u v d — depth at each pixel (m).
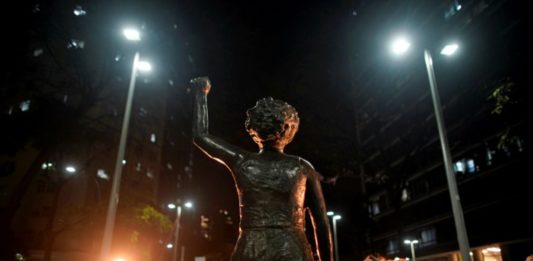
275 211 2.42
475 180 29.92
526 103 13.61
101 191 32.22
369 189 44.19
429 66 12.99
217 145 2.77
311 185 2.60
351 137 25.14
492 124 26.88
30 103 17.30
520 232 26.11
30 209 30.14
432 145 33.41
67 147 19.73
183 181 57.09
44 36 15.81
